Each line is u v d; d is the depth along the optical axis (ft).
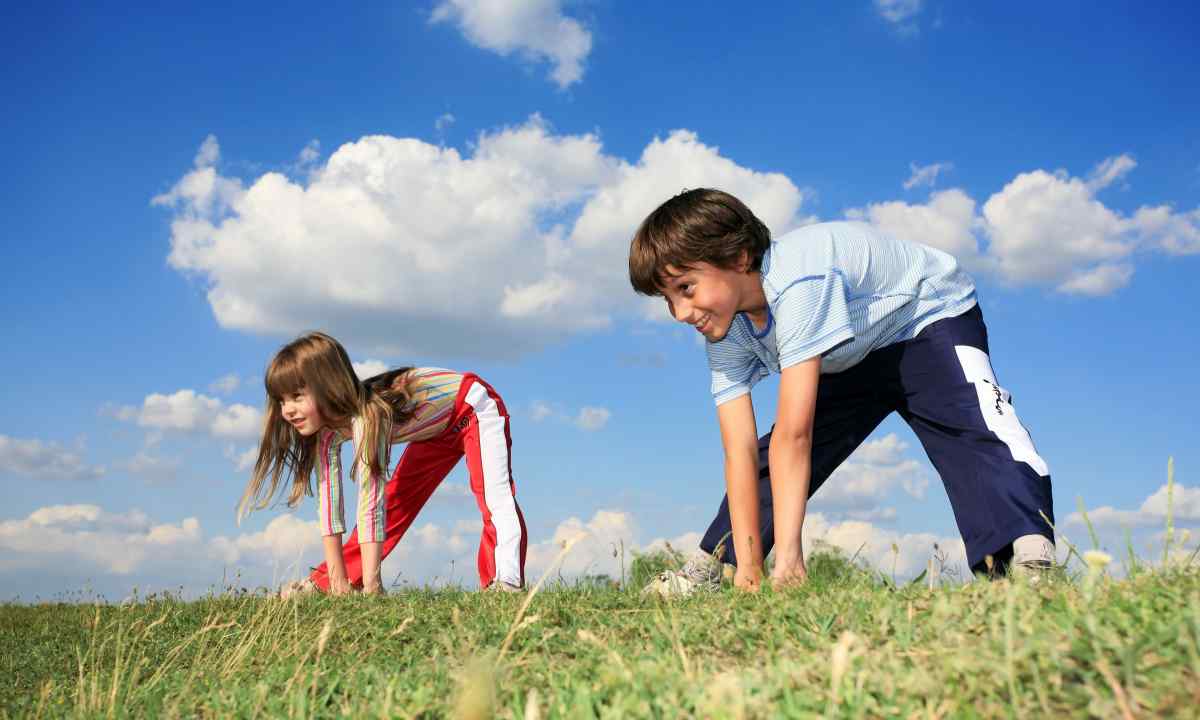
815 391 8.66
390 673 6.94
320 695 6.70
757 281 9.07
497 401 14.98
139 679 8.89
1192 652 4.12
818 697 4.43
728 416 10.19
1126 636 4.69
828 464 10.68
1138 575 6.00
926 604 6.23
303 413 13.39
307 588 13.65
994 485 8.62
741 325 10.00
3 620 14.43
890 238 9.71
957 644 5.04
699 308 8.89
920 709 4.21
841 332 8.59
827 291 8.61
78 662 10.18
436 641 8.21
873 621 5.96
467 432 14.78
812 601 6.91
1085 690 4.03
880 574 7.44
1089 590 5.00
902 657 5.07
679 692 4.77
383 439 13.60
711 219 8.50
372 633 9.19
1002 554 8.46
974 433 9.02
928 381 9.52
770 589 8.14
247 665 8.57
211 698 7.04
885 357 9.77
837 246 8.99
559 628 7.83
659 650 6.21
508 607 9.48
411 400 14.20
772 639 6.06
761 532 10.57
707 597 8.63
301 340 13.41
